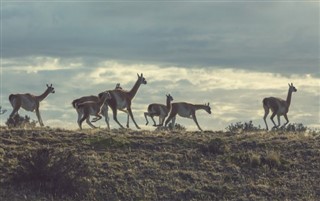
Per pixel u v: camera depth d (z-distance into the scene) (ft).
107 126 103.76
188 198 74.54
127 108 105.81
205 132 96.63
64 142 85.71
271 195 76.38
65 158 75.36
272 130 106.32
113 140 86.69
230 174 80.53
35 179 73.56
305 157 86.74
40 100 107.55
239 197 75.20
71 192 72.38
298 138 93.66
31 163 73.87
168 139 89.40
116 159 81.87
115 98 104.27
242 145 88.94
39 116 107.34
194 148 86.84
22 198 69.72
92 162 79.61
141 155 83.56
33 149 81.61
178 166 81.51
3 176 74.13
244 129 107.96
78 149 83.71
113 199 72.90
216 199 74.69
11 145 82.69
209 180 78.69
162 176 78.48
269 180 80.18
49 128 92.99
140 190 75.20
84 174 75.41
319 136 95.45
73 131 91.35
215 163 82.94
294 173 82.28
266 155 85.92
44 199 70.03
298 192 77.51
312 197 76.28
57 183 73.00
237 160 84.17
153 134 91.91
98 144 85.61
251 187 77.51
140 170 79.51
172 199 74.08
